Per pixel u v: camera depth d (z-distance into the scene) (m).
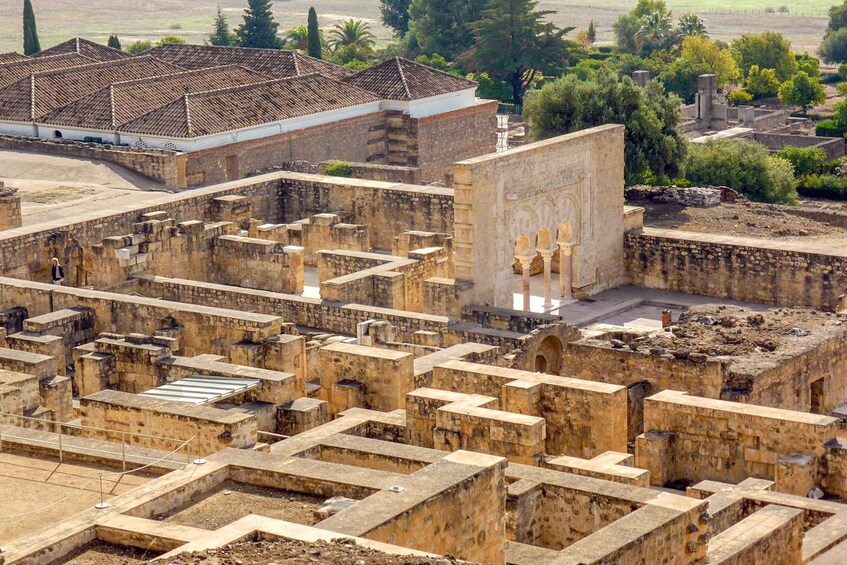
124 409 100.50
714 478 111.62
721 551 86.50
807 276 175.25
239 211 193.50
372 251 197.62
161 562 64.62
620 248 188.12
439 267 174.00
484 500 78.00
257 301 161.25
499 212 170.12
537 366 143.88
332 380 125.00
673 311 179.75
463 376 118.12
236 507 76.38
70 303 153.38
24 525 74.25
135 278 169.25
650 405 113.19
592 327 171.00
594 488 86.75
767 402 125.12
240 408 115.19
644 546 78.00
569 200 180.25
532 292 186.50
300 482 78.06
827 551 92.56
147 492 76.00
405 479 76.75
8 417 107.06
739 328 136.75
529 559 78.62
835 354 135.12
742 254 179.25
